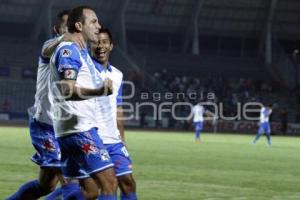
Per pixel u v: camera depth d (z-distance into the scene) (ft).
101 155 52.95
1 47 434.71
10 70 426.51
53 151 62.03
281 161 160.35
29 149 166.91
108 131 62.18
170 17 481.05
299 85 469.98
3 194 81.10
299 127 418.10
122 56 441.27
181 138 281.33
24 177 100.32
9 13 440.86
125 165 62.44
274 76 483.51
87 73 53.31
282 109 424.46
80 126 52.90
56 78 52.31
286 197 88.69
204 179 108.58
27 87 407.23
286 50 514.68
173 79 435.12
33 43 443.73
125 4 453.99
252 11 488.85
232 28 499.92
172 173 117.19
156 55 475.72
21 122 392.06
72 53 51.19
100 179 52.90
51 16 451.53
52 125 62.03
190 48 493.77
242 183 104.58
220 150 200.23
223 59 487.20
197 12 477.77
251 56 505.66
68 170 54.70
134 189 63.21
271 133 411.95
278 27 503.61
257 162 154.30
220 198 85.25
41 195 63.72
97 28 53.16
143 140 246.68
